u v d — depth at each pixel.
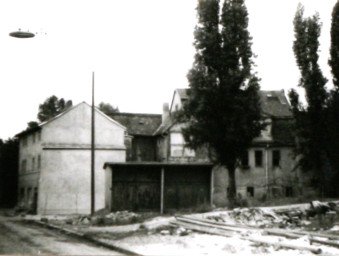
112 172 38.56
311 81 44.00
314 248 15.35
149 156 58.06
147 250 16.77
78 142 49.38
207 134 37.84
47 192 47.12
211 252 16.11
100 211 38.91
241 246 17.41
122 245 18.25
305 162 44.88
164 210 37.91
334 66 44.03
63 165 47.91
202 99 37.69
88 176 48.34
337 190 41.94
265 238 18.83
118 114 60.34
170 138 51.75
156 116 61.72
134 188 38.78
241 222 27.69
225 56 38.31
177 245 18.12
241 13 38.94
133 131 57.94
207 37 38.62
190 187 39.72
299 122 44.44
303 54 44.69
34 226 31.28
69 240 21.72
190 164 39.06
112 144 50.16
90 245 19.70
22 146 58.19
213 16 39.53
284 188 47.31
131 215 33.28
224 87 37.56
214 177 47.69
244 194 47.62
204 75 38.28
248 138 38.06
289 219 27.73
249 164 48.34
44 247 18.64
